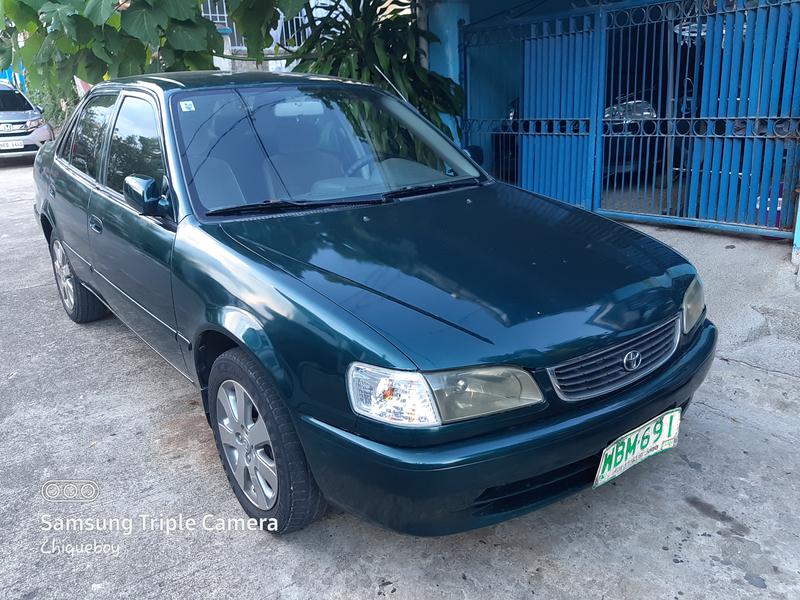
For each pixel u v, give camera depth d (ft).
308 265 8.25
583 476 7.82
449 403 6.82
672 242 17.46
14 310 17.56
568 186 20.39
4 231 26.37
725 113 16.57
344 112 11.65
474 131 22.98
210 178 9.95
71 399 12.68
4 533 9.12
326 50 20.81
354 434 7.11
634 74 18.37
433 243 8.92
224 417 9.20
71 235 13.97
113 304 12.84
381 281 7.91
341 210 9.95
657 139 18.15
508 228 9.56
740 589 7.71
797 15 14.89
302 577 8.16
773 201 16.31
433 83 21.36
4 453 10.98
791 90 15.38
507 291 7.84
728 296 14.48
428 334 7.06
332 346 7.20
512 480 7.04
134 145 11.39
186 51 17.74
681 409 8.57
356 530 8.94
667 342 8.38
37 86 18.83
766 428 10.83
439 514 6.97
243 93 11.17
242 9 18.34
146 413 12.09
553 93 20.03
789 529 8.61
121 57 17.35
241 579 8.18
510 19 20.76
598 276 8.40
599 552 8.36
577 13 18.72
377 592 7.89
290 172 10.39
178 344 9.99
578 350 7.35
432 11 21.66
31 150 45.21
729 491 9.37
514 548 8.49
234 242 8.84
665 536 8.58
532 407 7.11
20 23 17.13
